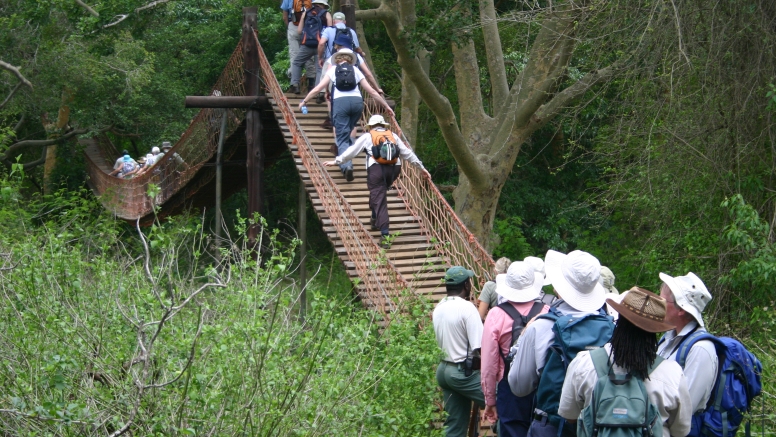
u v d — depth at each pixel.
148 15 14.43
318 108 10.49
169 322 4.58
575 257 3.81
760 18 7.68
